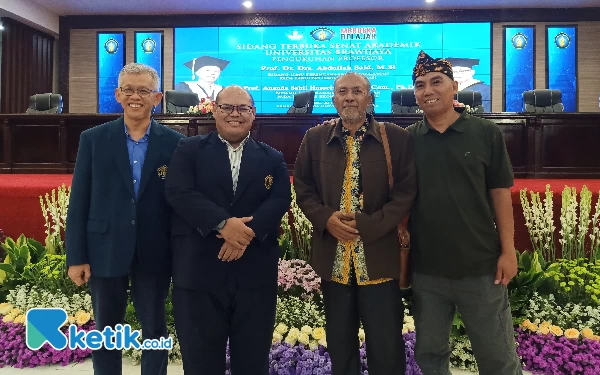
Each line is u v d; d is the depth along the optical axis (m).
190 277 1.55
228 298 1.59
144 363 1.78
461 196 1.57
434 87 1.57
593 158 5.26
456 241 1.58
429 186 1.60
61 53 9.48
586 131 5.26
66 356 2.23
